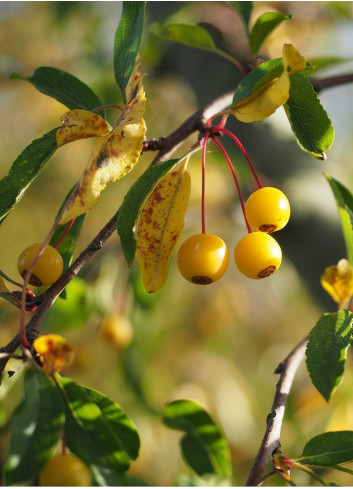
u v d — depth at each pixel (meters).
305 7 0.74
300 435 0.64
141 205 0.35
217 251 0.36
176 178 0.36
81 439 0.33
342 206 0.39
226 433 0.86
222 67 0.65
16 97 1.08
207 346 0.95
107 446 0.33
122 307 0.60
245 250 0.36
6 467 0.31
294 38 0.77
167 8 0.67
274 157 0.62
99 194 0.34
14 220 1.22
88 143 1.13
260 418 0.94
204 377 0.93
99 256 0.60
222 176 0.88
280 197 0.36
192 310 0.97
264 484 0.44
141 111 0.35
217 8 0.65
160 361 0.92
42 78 0.40
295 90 0.36
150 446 0.79
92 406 0.33
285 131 0.64
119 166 0.34
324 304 0.56
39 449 0.32
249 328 1.04
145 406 0.65
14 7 0.98
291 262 0.58
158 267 0.36
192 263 0.36
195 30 0.44
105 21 0.89
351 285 0.38
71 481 0.32
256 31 0.43
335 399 0.65
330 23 0.78
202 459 0.40
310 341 0.36
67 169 1.14
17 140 1.19
